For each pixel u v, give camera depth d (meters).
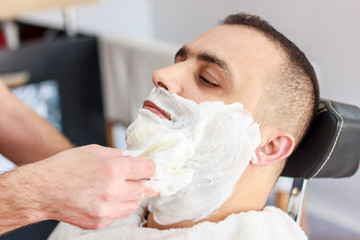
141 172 0.55
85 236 0.75
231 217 0.68
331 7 1.44
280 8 1.59
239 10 1.72
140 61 1.40
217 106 0.65
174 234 0.67
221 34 0.70
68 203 0.56
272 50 0.68
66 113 1.55
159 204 0.67
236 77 0.65
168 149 0.59
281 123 0.68
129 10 2.15
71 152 0.59
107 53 1.51
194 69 0.68
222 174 0.65
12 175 0.58
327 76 1.54
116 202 0.55
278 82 0.67
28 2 1.36
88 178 0.55
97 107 1.62
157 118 0.66
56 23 1.85
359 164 0.75
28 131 0.97
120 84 1.51
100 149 0.60
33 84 1.43
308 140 0.73
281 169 0.73
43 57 1.43
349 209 1.62
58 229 0.85
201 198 0.67
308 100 0.70
